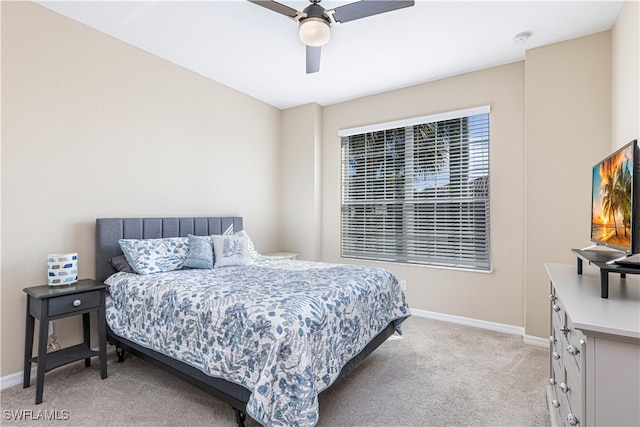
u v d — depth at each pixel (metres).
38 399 1.96
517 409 1.93
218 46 2.91
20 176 2.23
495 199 3.29
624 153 1.42
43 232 2.34
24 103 2.25
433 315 3.65
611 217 1.61
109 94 2.72
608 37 2.62
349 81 3.66
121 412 1.88
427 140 3.71
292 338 1.55
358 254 4.23
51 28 2.38
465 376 2.32
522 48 2.92
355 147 4.27
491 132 3.31
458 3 2.28
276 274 2.58
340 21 2.17
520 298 3.17
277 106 4.52
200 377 1.87
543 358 2.61
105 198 2.70
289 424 1.47
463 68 3.33
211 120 3.62
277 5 2.01
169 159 3.20
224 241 3.11
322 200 4.51
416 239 3.79
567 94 2.77
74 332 2.53
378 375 2.34
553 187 2.82
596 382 1.06
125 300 2.34
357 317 2.13
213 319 1.81
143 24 2.57
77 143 2.53
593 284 1.55
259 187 4.26
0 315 2.15
